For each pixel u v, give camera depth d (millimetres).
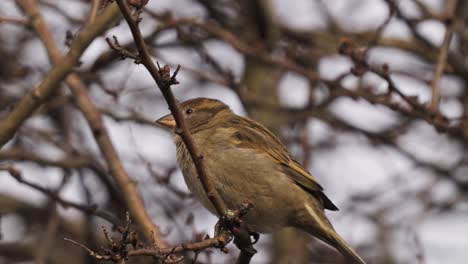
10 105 12445
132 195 10180
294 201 9648
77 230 13570
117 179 10289
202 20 12773
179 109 7035
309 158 13320
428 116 10992
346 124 13695
